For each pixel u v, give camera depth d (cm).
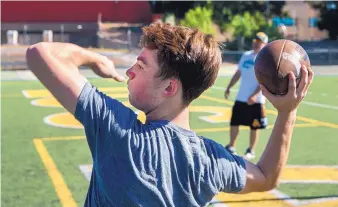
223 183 172
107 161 156
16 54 3369
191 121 1141
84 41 5016
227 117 1205
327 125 1087
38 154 790
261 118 736
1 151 809
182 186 163
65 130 1016
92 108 154
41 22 5066
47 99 1560
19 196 568
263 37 718
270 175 181
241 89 737
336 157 773
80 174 667
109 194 156
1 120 1145
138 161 156
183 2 4328
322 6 4572
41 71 153
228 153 180
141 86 167
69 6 5119
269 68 172
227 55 3328
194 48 162
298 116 1214
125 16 5219
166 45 161
